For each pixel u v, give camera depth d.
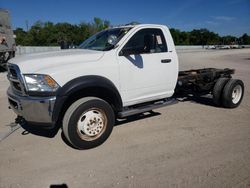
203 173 3.62
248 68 18.02
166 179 3.49
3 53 16.17
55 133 5.17
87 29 72.25
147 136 4.99
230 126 5.52
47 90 4.05
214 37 123.88
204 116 6.26
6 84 11.20
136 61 5.02
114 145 4.59
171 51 5.71
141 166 3.85
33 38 72.19
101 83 4.44
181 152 4.28
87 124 4.36
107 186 3.37
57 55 4.55
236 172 3.64
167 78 5.64
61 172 3.72
